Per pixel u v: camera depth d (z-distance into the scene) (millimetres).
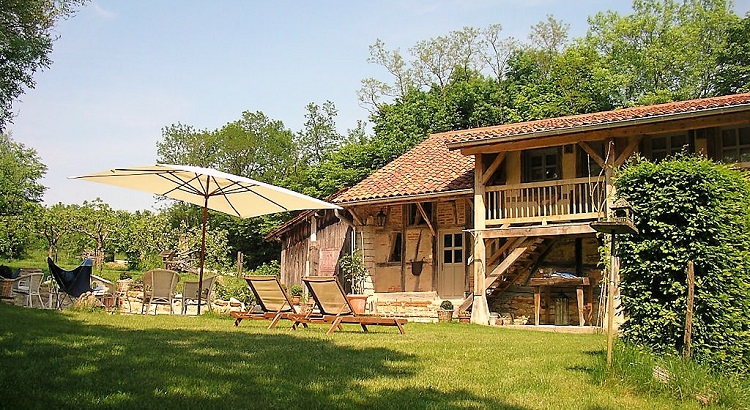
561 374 7531
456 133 25047
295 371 6887
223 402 5395
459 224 20766
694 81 36969
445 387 6504
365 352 8609
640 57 38656
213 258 34719
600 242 18438
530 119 34781
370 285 21531
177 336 9344
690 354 7918
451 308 18875
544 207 17391
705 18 38500
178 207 54281
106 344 7973
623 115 17531
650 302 8422
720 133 17078
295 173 55875
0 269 18125
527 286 19453
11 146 54562
